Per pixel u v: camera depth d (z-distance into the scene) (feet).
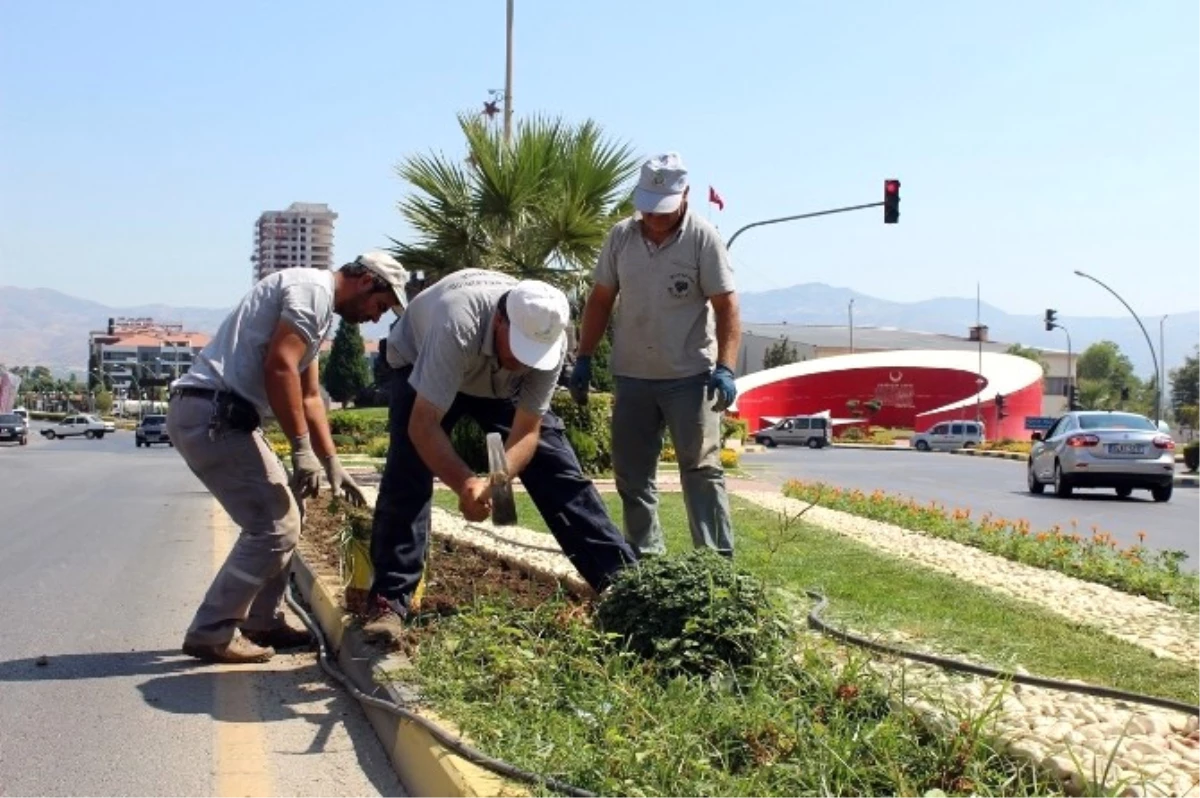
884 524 44.39
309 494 20.16
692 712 14.06
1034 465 82.23
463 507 18.06
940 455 184.03
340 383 280.31
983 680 16.80
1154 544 48.73
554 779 12.75
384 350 20.59
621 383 23.11
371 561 20.22
